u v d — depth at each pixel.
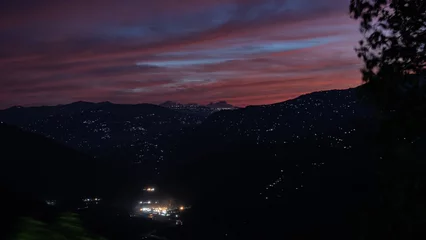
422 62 4.58
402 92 4.36
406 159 4.19
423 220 4.08
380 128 4.39
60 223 3.19
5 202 3.48
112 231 3.80
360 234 4.39
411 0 4.68
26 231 3.00
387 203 4.27
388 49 4.66
